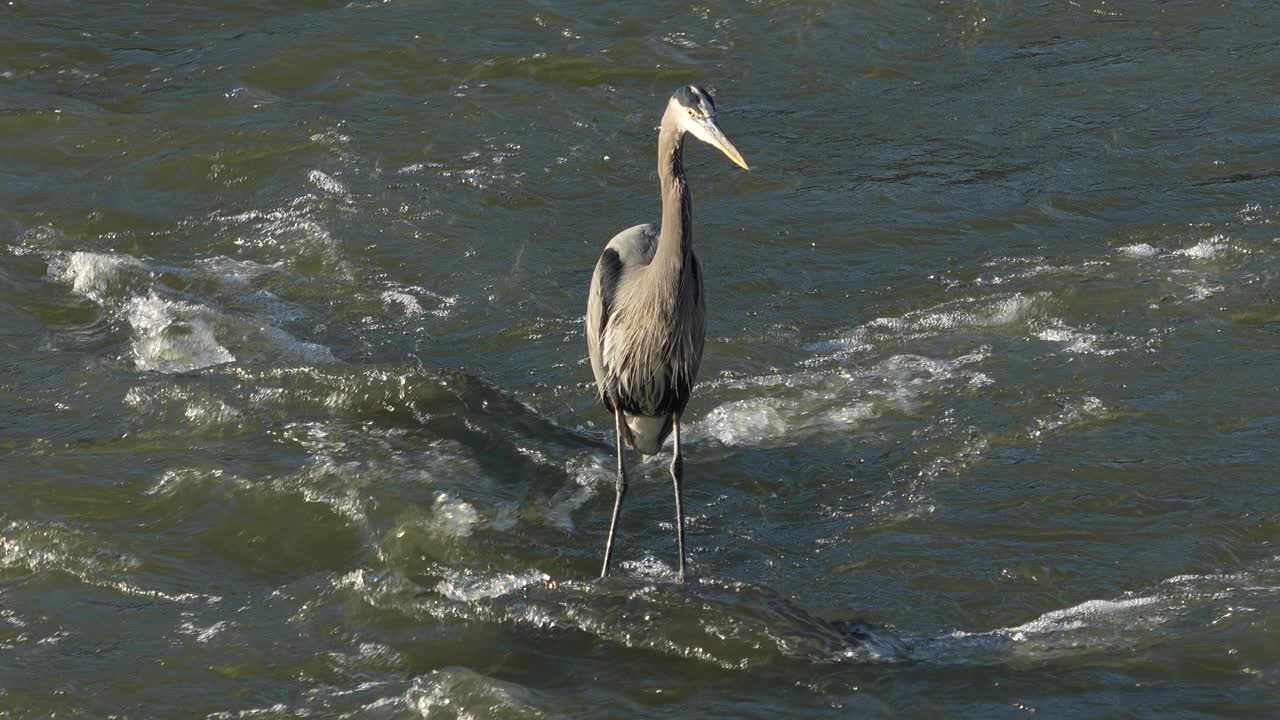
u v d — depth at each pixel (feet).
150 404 39.29
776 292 47.06
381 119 62.44
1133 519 33.06
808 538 33.17
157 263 49.83
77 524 33.32
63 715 26.61
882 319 44.78
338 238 51.44
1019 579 30.78
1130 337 42.55
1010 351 42.14
